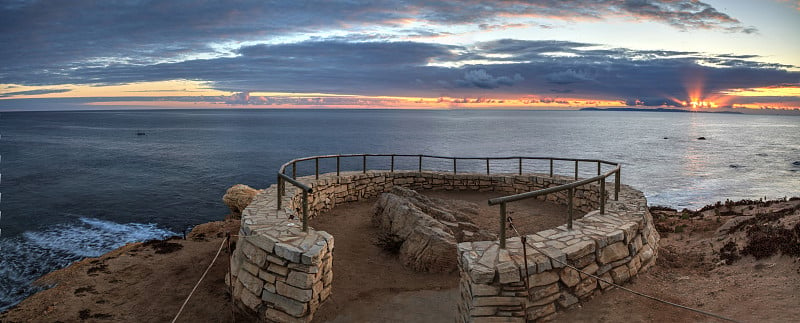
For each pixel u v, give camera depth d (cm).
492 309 520
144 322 682
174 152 6306
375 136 9769
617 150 6675
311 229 709
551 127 14725
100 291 806
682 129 13612
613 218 719
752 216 1066
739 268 679
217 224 1388
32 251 2106
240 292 684
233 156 5800
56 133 10831
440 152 6419
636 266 650
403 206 934
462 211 1108
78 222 2661
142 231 2514
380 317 637
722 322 488
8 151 6450
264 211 823
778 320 466
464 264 562
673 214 1482
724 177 4150
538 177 1267
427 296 708
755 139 9056
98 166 4891
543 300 532
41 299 783
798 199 1314
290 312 609
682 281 648
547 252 563
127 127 14162
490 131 11950
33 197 3288
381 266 830
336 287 729
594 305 560
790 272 592
